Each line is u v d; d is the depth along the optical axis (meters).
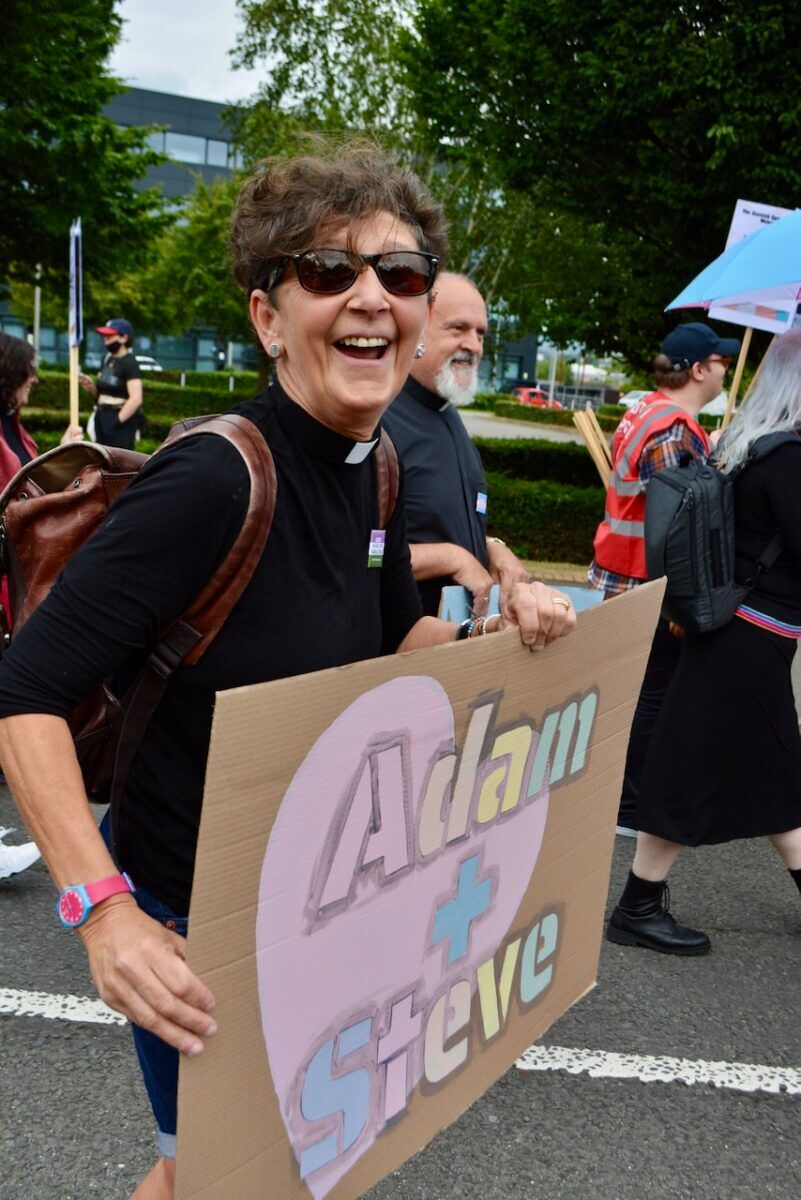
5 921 3.37
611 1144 2.44
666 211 9.71
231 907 1.13
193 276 31.55
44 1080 2.58
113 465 1.61
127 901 1.16
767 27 7.99
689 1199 2.27
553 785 1.69
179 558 1.22
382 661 1.24
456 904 1.50
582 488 11.34
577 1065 2.73
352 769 1.24
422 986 1.46
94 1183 2.24
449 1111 1.58
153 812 1.37
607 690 1.78
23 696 1.18
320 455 1.37
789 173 8.28
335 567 1.40
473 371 2.78
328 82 17.56
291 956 1.22
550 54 9.29
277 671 1.32
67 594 1.20
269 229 1.34
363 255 1.31
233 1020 1.17
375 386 1.35
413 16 11.68
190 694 1.32
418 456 2.73
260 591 1.30
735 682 3.12
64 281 16.67
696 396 4.45
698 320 10.83
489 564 2.94
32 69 12.92
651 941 3.35
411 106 12.92
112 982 1.12
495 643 1.44
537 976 1.76
